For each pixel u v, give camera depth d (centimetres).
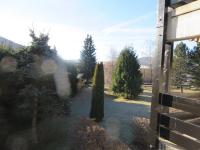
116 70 1773
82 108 1255
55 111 678
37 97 624
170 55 402
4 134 582
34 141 619
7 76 603
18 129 616
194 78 1055
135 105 1467
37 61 662
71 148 632
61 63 815
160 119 381
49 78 692
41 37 689
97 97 1048
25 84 635
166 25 379
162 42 382
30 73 637
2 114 587
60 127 715
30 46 673
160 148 379
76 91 1588
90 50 3186
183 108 338
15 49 693
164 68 395
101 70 1077
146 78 2725
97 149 616
